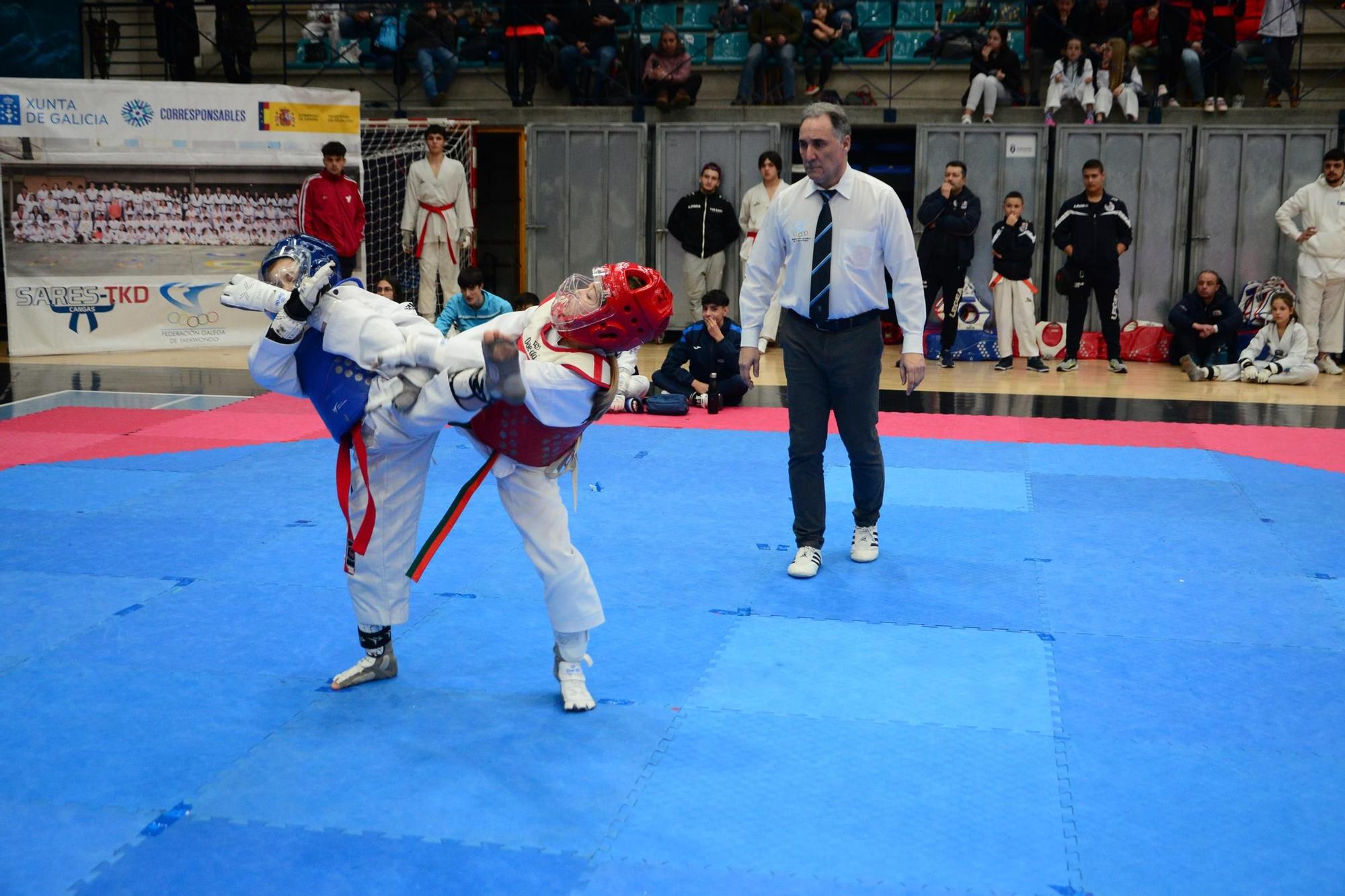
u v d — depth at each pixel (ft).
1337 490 23.61
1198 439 28.66
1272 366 37.93
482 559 18.81
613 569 18.43
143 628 15.65
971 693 13.64
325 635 15.44
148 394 34.55
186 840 10.36
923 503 22.62
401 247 47.70
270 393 34.91
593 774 11.60
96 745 12.21
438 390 11.35
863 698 13.50
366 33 52.13
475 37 52.49
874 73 51.01
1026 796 11.17
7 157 41.47
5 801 11.03
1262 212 45.21
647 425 30.12
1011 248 40.47
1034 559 19.04
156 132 42.98
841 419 18.02
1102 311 40.11
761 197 43.21
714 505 22.41
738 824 10.65
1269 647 15.12
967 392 35.83
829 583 17.75
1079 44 45.78
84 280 42.98
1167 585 17.66
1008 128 45.88
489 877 9.79
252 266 45.34
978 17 52.19
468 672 14.25
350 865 9.96
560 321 11.10
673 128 47.42
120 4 50.31
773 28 48.19
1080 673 14.24
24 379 37.27
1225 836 10.46
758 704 13.32
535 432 11.91
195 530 20.38
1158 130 45.19
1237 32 47.73
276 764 11.81
